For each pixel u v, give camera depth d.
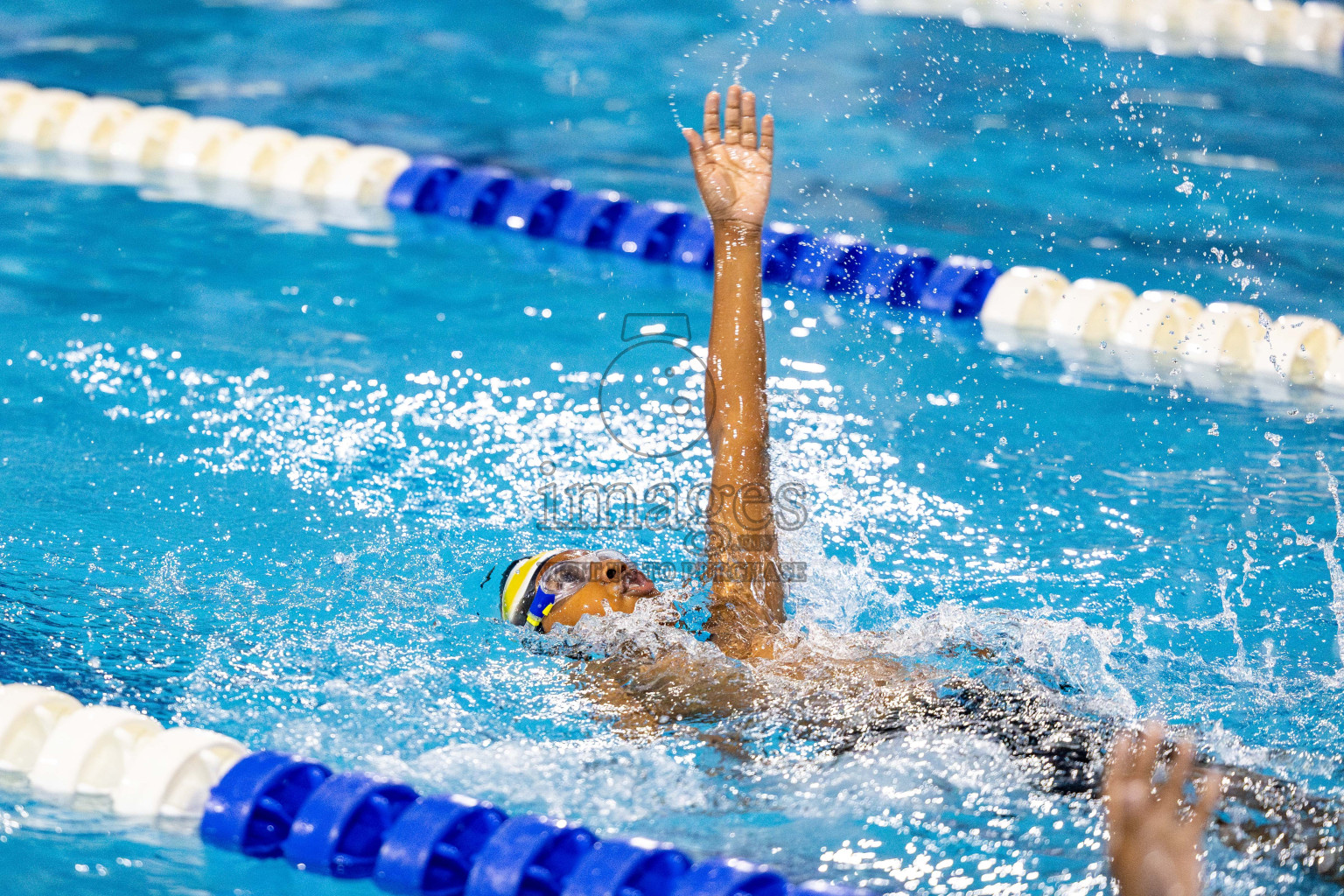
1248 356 15.45
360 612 9.72
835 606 9.82
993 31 28.55
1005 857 6.98
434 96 24.81
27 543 10.45
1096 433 13.36
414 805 7.24
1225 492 12.06
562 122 23.61
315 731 8.19
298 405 13.35
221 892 6.83
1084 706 8.25
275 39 28.08
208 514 11.19
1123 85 24.98
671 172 21.30
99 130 21.69
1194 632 9.65
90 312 15.30
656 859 6.75
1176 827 5.40
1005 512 11.62
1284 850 6.73
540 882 6.75
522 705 8.55
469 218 19.58
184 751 7.60
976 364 15.20
